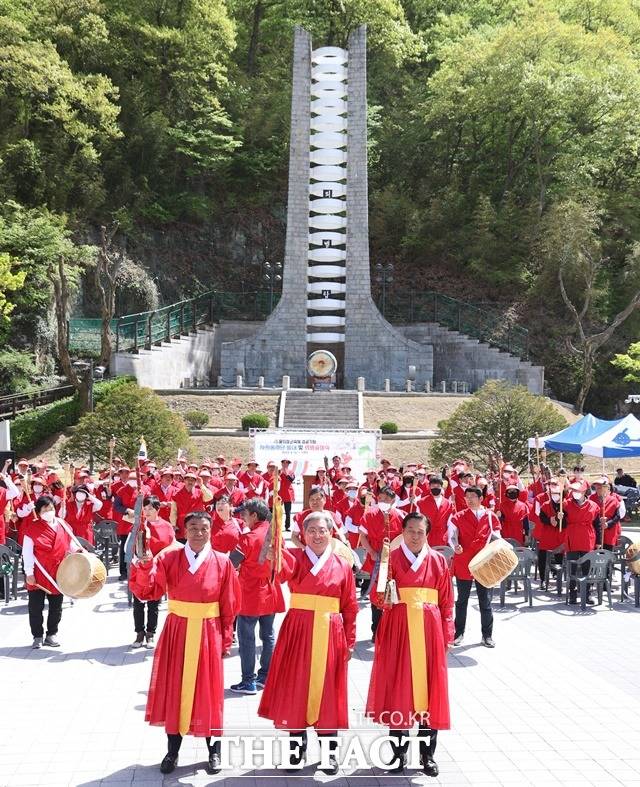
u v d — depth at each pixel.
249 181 65.81
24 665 10.86
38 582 11.69
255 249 63.28
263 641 9.91
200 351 54.38
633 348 41.97
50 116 48.34
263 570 9.62
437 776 7.29
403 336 52.84
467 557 12.12
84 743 8.04
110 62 55.47
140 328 50.34
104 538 17.84
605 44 59.38
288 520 24.28
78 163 50.22
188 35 57.75
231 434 38.47
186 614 7.25
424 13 74.62
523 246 60.88
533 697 9.62
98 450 28.19
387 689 7.34
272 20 69.56
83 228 50.44
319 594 7.26
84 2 53.22
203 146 60.50
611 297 58.09
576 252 54.81
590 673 10.66
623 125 58.19
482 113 62.69
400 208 64.50
